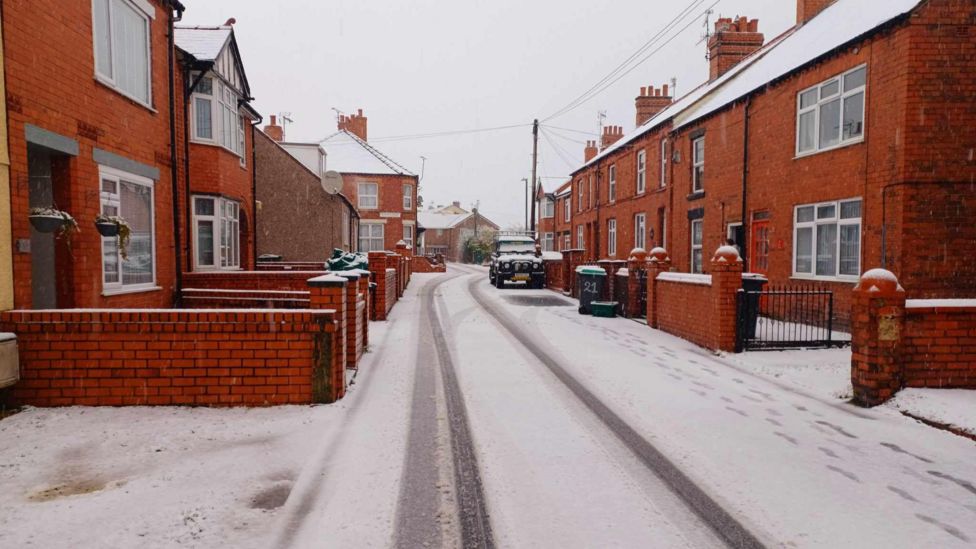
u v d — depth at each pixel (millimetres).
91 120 7977
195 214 12914
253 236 16469
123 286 9109
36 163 7527
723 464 4809
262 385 6121
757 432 5621
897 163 9789
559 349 9922
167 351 6000
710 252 16734
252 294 10977
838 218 11445
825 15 15297
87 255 7867
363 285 9586
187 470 4492
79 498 3992
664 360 9055
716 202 16359
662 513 3936
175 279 11062
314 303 6574
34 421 5480
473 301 18406
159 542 3439
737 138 15219
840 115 11422
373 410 6148
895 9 10125
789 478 4527
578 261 20172
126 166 9055
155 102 10266
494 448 5125
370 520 3783
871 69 10445
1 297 5895
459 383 7434
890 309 6414
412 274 36625
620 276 14820
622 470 4668
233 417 5754
